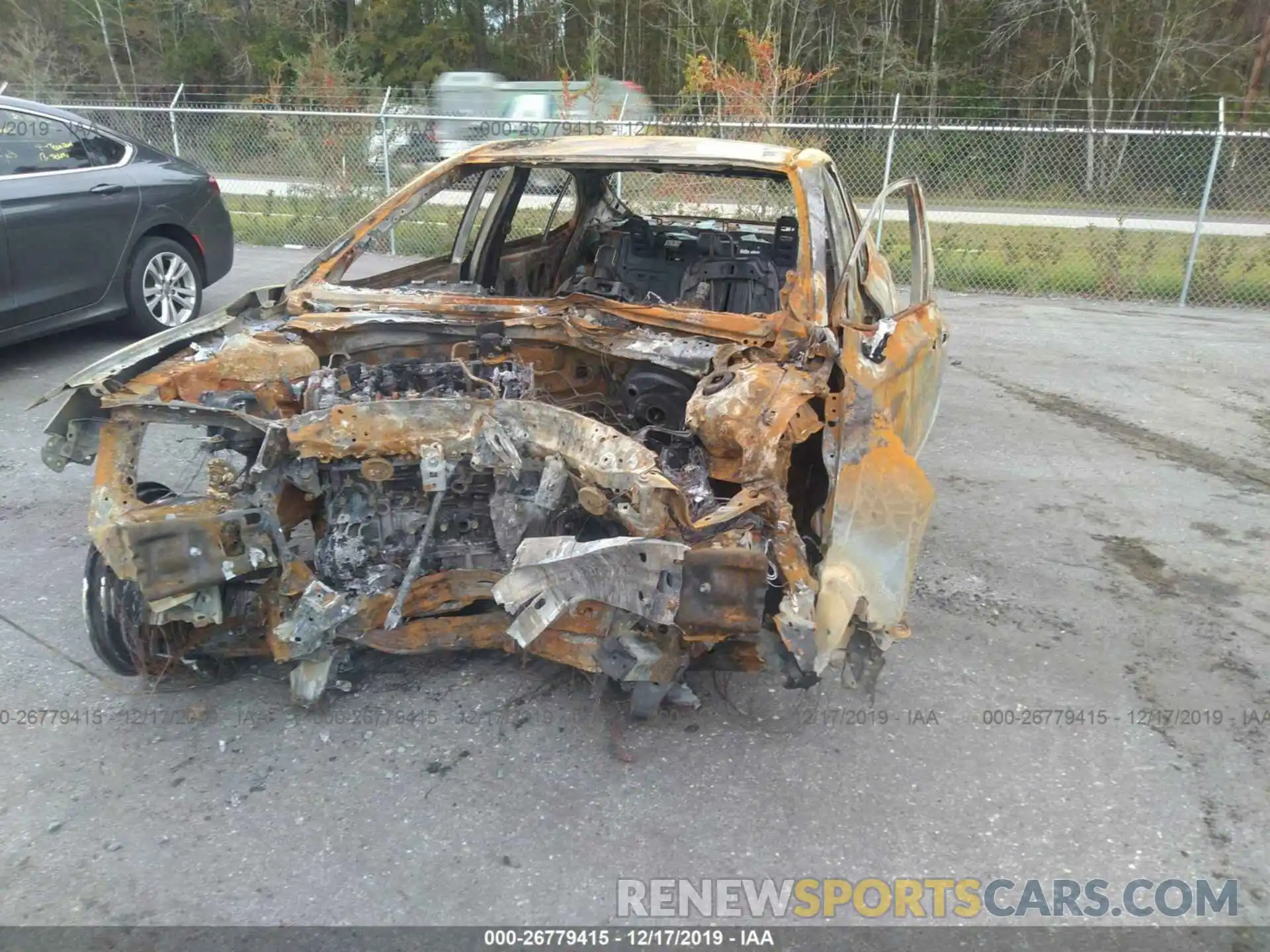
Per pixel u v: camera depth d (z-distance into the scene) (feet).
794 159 12.62
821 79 83.20
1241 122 47.29
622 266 15.47
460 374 11.34
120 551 8.98
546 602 8.69
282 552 9.70
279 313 12.49
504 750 9.97
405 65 104.37
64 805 9.07
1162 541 15.72
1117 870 8.68
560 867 8.50
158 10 107.24
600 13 95.50
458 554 10.30
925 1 91.25
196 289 24.76
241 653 10.51
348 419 9.41
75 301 21.36
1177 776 9.98
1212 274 35.73
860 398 9.99
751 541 9.04
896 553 9.87
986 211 44.37
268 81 95.71
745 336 10.85
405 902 8.08
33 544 14.11
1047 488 17.81
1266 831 9.23
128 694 10.75
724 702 10.92
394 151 40.52
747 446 9.37
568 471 9.44
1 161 20.13
